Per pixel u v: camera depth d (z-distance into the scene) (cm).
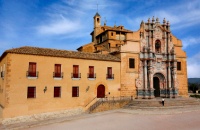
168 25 4359
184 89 4350
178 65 4378
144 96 3888
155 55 4144
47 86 3120
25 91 2928
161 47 4259
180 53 4438
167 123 2242
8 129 2306
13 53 2878
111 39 5019
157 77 4256
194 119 2425
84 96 3450
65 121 2586
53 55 3200
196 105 3453
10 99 2802
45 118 3027
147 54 4038
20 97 2880
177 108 3175
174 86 4144
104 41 5231
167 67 4244
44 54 3122
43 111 3044
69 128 2186
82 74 3469
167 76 4225
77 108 3356
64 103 3247
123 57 3866
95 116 2812
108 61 3741
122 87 3794
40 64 3097
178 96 4153
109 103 3406
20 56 2938
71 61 3388
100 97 3606
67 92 3297
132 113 2862
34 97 3005
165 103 3316
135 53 3975
